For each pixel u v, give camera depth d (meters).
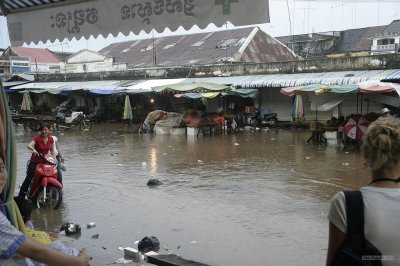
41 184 7.62
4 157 2.21
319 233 6.16
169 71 31.02
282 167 12.02
